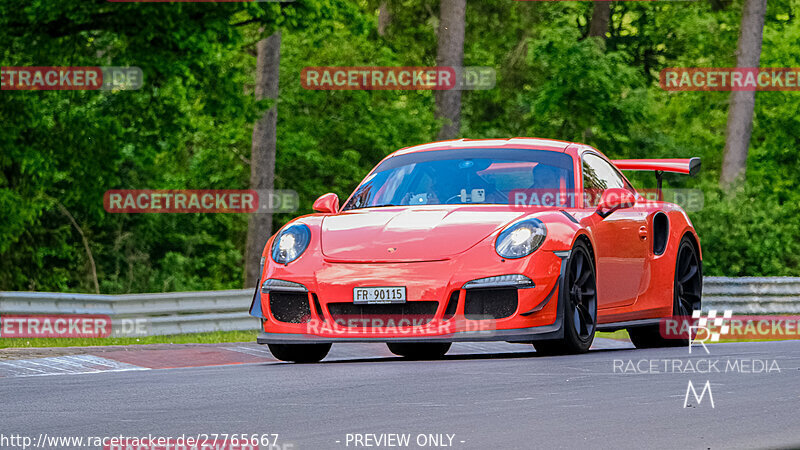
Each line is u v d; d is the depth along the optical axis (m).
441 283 24.91
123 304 43.28
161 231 99.06
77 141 64.44
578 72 93.62
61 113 63.91
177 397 18.91
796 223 83.06
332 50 99.25
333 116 99.69
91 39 58.03
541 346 26.25
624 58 96.62
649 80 125.19
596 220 28.12
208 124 92.88
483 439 13.91
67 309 42.16
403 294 24.98
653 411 16.08
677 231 32.53
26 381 22.64
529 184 28.41
